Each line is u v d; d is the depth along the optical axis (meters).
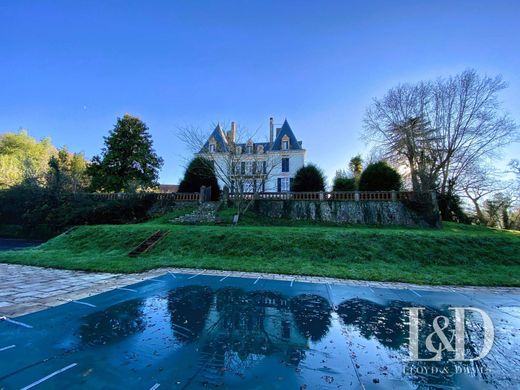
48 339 3.56
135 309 4.90
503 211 26.42
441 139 22.75
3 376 2.67
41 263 8.96
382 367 3.07
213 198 23.00
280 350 3.43
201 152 21.95
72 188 22.41
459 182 25.06
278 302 5.54
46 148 43.44
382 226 17.22
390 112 25.05
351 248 10.62
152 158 28.94
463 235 11.68
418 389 2.66
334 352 3.41
